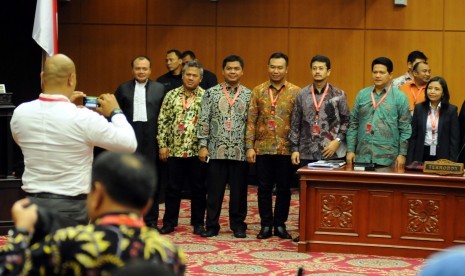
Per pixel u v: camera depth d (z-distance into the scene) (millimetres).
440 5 12711
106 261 2545
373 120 8180
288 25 13109
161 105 8836
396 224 7574
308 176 7672
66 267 2561
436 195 7488
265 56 13188
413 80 9648
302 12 13078
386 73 8156
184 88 8773
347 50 12969
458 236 7457
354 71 12953
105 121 4465
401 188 7551
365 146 8211
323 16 13016
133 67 8898
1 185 8422
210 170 8484
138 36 13445
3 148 8539
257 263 7129
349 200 7656
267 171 8430
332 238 7699
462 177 7363
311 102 8219
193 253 7559
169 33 13375
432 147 8266
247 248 7855
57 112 4434
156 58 13414
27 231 2736
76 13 13516
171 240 8258
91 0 13484
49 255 2576
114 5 13469
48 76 4535
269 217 8477
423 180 7461
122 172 2695
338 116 8234
